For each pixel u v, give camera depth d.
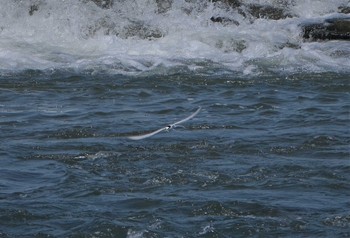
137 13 49.72
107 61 42.75
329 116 33.66
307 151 28.98
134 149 28.95
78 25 47.59
